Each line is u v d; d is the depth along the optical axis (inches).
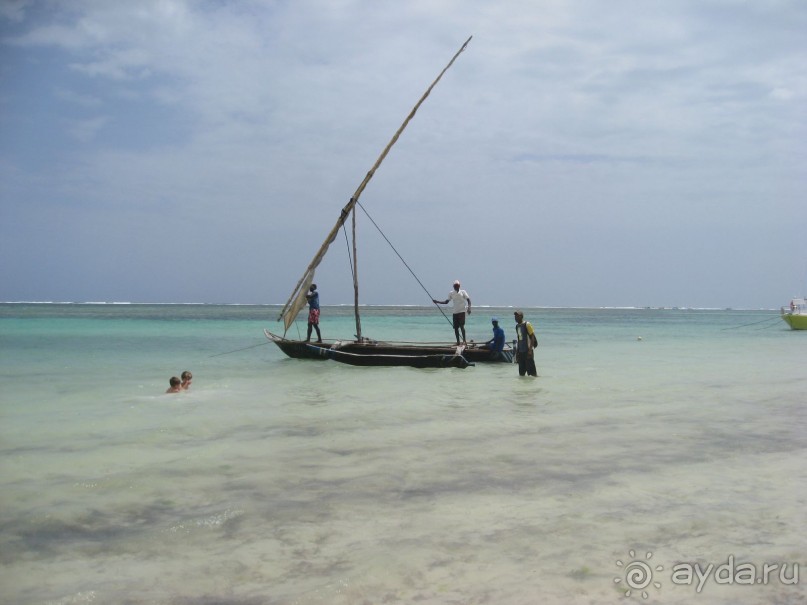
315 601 147.2
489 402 451.2
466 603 146.4
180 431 344.8
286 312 826.2
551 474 256.7
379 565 166.7
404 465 271.6
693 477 251.6
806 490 233.1
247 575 162.7
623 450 299.4
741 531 191.2
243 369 693.9
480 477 252.2
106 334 1412.4
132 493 232.4
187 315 3371.1
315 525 198.4
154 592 153.7
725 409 421.4
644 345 1216.2
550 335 1694.1
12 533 192.5
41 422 370.3
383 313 4628.4
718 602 147.3
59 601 148.6
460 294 800.9
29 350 936.9
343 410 415.2
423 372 671.1
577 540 184.5
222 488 238.4
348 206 815.7
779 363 791.1
